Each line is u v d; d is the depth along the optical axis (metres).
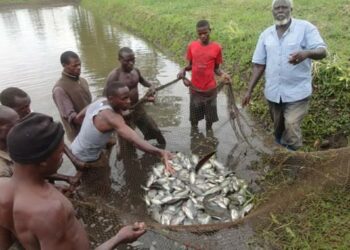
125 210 4.30
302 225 4.00
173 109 6.66
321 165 4.27
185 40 12.02
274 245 3.77
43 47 14.77
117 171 4.74
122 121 4.14
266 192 4.57
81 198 4.31
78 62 5.09
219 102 6.27
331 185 4.26
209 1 16.19
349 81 5.99
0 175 3.26
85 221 4.12
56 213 1.99
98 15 22.62
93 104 4.41
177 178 4.84
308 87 5.07
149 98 5.75
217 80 6.55
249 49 8.76
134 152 4.86
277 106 5.40
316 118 6.16
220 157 5.50
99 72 10.92
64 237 2.05
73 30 18.27
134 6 18.75
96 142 4.33
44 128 1.98
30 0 32.41
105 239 3.92
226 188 4.71
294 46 4.89
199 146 5.84
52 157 2.02
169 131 6.28
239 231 3.78
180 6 16.16
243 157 5.41
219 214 4.34
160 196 4.55
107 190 4.45
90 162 4.54
